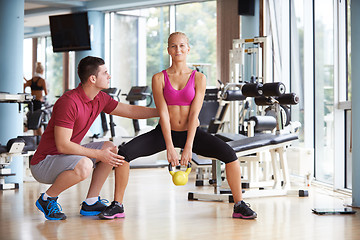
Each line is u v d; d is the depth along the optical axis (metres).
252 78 6.76
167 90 3.86
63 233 3.44
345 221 3.86
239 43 7.45
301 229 3.56
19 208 4.53
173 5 10.34
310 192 5.61
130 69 10.99
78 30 10.36
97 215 4.11
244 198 5.06
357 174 4.55
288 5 7.47
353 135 4.58
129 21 10.95
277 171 5.47
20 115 6.68
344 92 5.80
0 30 6.52
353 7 4.53
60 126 3.70
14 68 6.59
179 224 3.74
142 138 3.98
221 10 9.34
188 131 3.85
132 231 3.50
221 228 3.60
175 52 3.86
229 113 7.52
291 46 7.42
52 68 14.14
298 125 6.32
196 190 5.73
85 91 3.82
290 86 7.51
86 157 3.81
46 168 3.85
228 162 3.98
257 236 3.34
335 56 5.80
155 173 7.68
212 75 9.87
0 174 6.03
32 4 10.97
